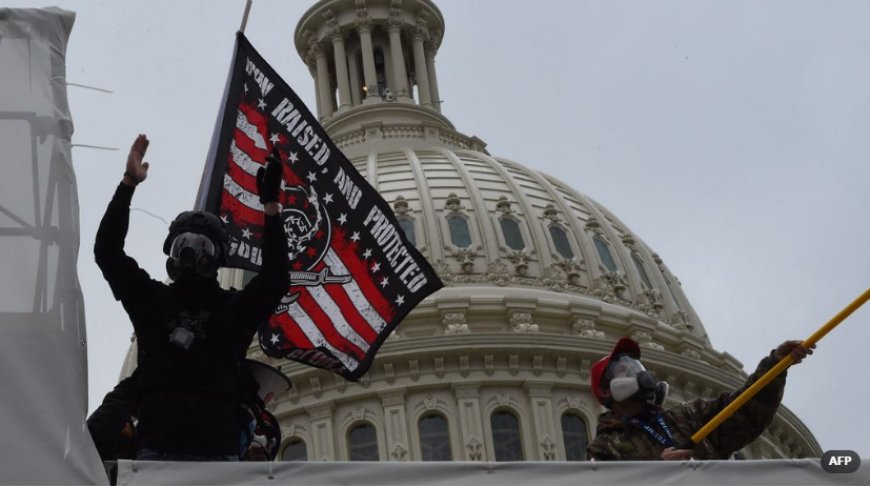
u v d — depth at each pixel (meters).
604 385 14.12
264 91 17.42
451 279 65.50
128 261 12.72
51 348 10.90
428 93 83.75
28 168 11.41
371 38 84.19
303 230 17.16
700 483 11.23
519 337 62.88
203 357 12.45
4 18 11.87
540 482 11.05
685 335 68.50
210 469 10.70
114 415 12.35
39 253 11.16
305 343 17.00
